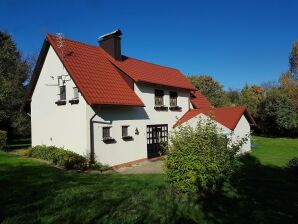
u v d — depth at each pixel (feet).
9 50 94.38
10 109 84.74
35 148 58.03
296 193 34.99
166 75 80.89
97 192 29.53
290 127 121.60
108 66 65.46
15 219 21.63
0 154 57.88
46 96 61.52
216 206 27.43
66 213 23.13
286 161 65.46
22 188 30.09
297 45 146.20
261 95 203.92
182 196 29.50
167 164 31.17
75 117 54.75
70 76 54.60
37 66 62.03
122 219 22.47
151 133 69.72
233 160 31.58
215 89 175.01
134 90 64.85
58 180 34.99
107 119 56.59
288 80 149.59
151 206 25.91
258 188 36.42
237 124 74.23
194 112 82.33
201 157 29.01
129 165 60.59
